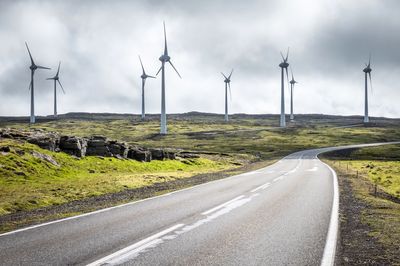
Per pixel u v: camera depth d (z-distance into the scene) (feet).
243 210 49.70
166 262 26.58
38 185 88.53
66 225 39.88
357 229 37.93
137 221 42.06
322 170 142.00
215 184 88.07
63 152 140.56
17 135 138.82
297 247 30.73
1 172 98.68
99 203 59.00
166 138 584.81
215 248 30.40
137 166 151.23
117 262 26.58
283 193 69.26
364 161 245.86
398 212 49.19
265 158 287.48
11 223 42.60
